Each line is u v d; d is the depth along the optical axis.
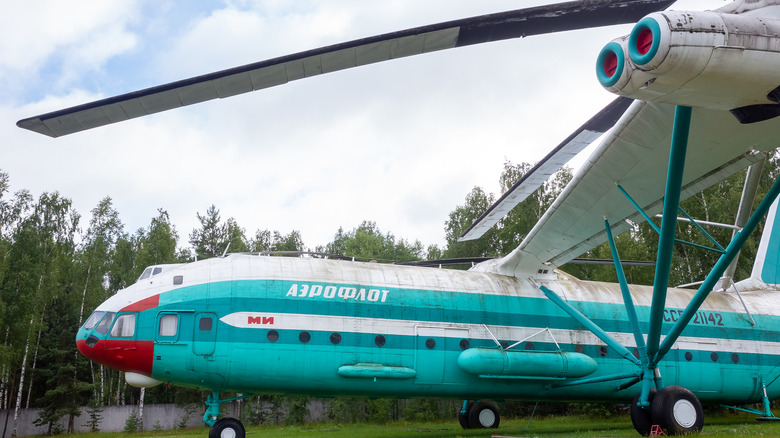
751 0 7.00
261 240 55.41
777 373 18.31
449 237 41.06
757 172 13.58
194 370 13.47
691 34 6.21
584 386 16.41
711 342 17.83
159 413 35.09
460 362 14.91
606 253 33.12
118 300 13.98
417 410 33.12
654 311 12.92
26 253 32.91
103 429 33.94
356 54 6.05
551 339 16.23
